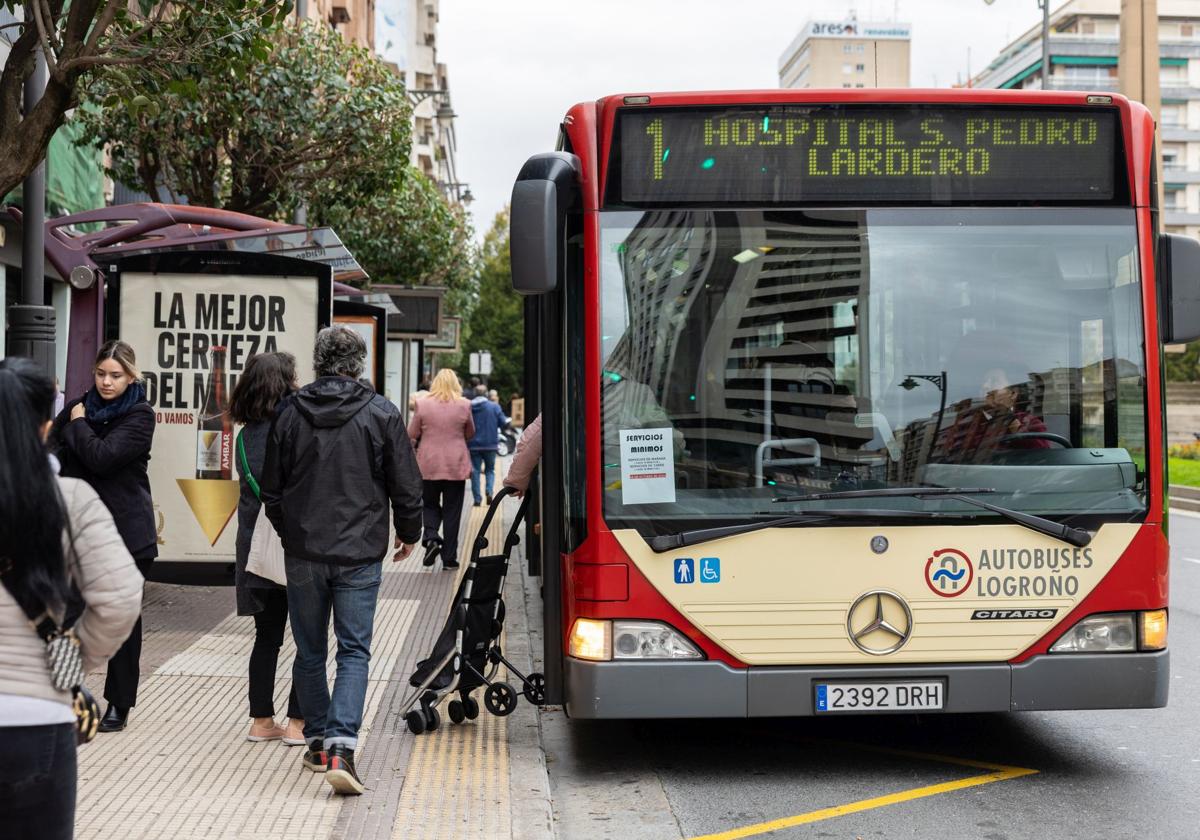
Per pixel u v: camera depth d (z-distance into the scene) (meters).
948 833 5.45
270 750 6.42
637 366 6.09
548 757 6.82
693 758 6.80
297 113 18.33
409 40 88.06
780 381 6.12
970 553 6.03
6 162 8.25
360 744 6.69
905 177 6.24
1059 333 6.20
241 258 10.09
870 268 6.20
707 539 5.96
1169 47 108.12
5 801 2.96
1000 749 6.93
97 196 18.94
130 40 9.19
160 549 10.05
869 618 5.99
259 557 6.36
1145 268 6.27
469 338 80.19
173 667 8.35
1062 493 6.09
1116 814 5.71
